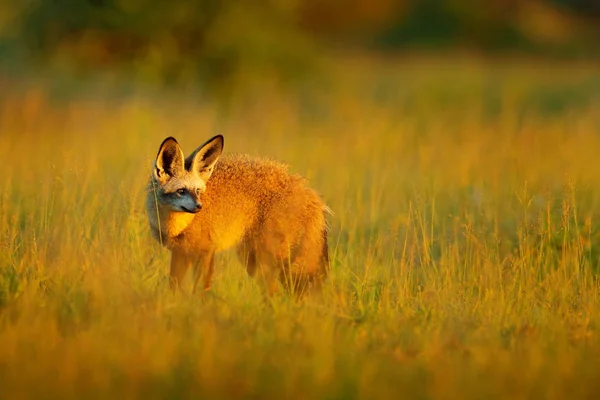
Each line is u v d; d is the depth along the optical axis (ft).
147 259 55.16
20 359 39.75
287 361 39.96
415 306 51.34
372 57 314.76
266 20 163.84
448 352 42.65
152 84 143.13
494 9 369.71
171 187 53.52
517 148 95.40
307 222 54.95
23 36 154.30
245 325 44.88
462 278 55.21
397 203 73.51
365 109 139.44
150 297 47.55
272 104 132.46
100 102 121.80
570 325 48.19
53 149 94.22
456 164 88.79
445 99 180.45
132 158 80.94
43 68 143.74
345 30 369.50
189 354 40.63
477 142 98.02
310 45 169.58
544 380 39.42
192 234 54.29
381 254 58.54
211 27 157.38
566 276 54.95
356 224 64.80
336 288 53.31
